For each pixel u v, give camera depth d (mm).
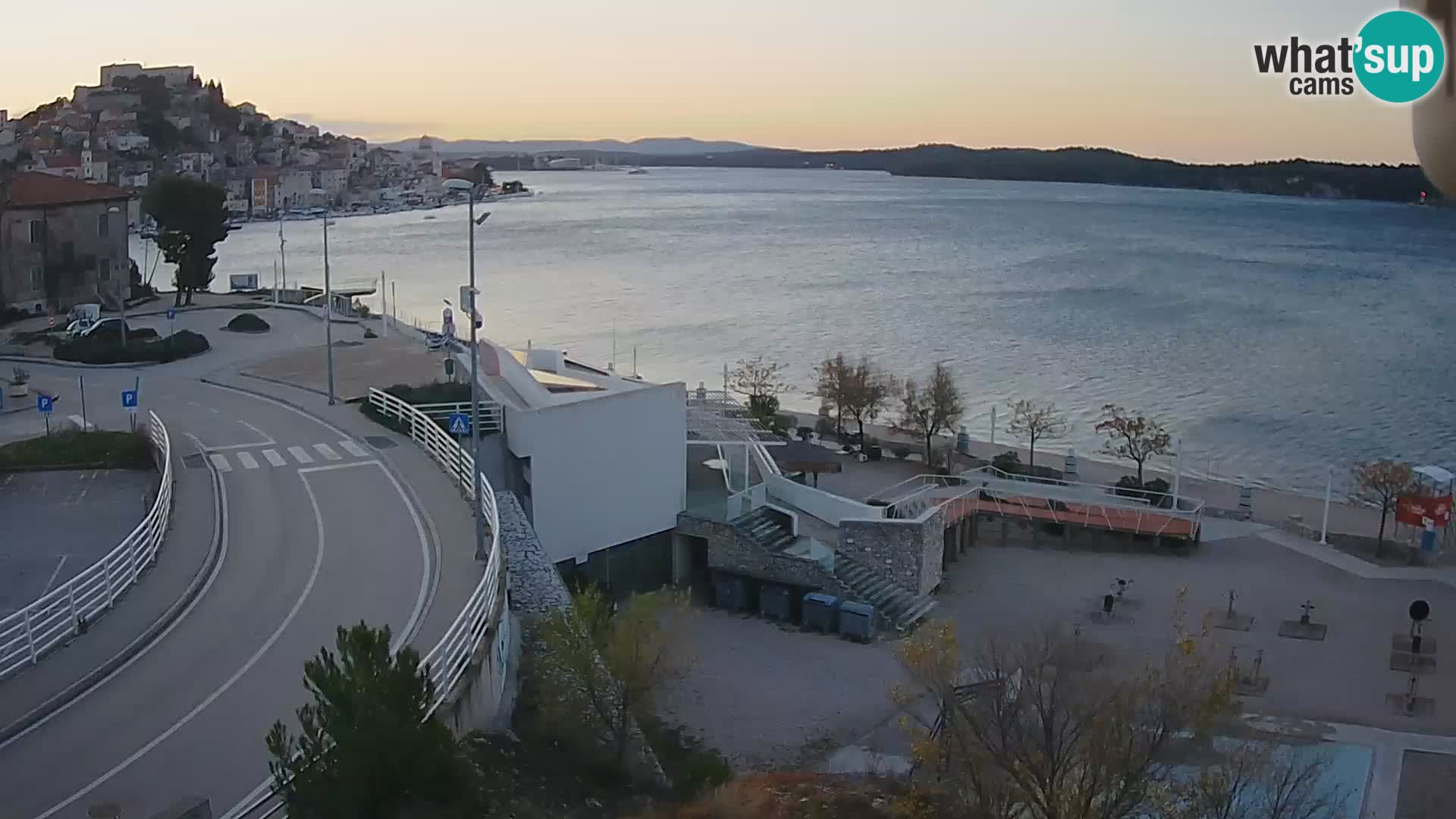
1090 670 26062
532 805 20703
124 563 29578
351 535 33000
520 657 27953
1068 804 19734
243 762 20031
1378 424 84125
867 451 68375
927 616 41281
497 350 51625
